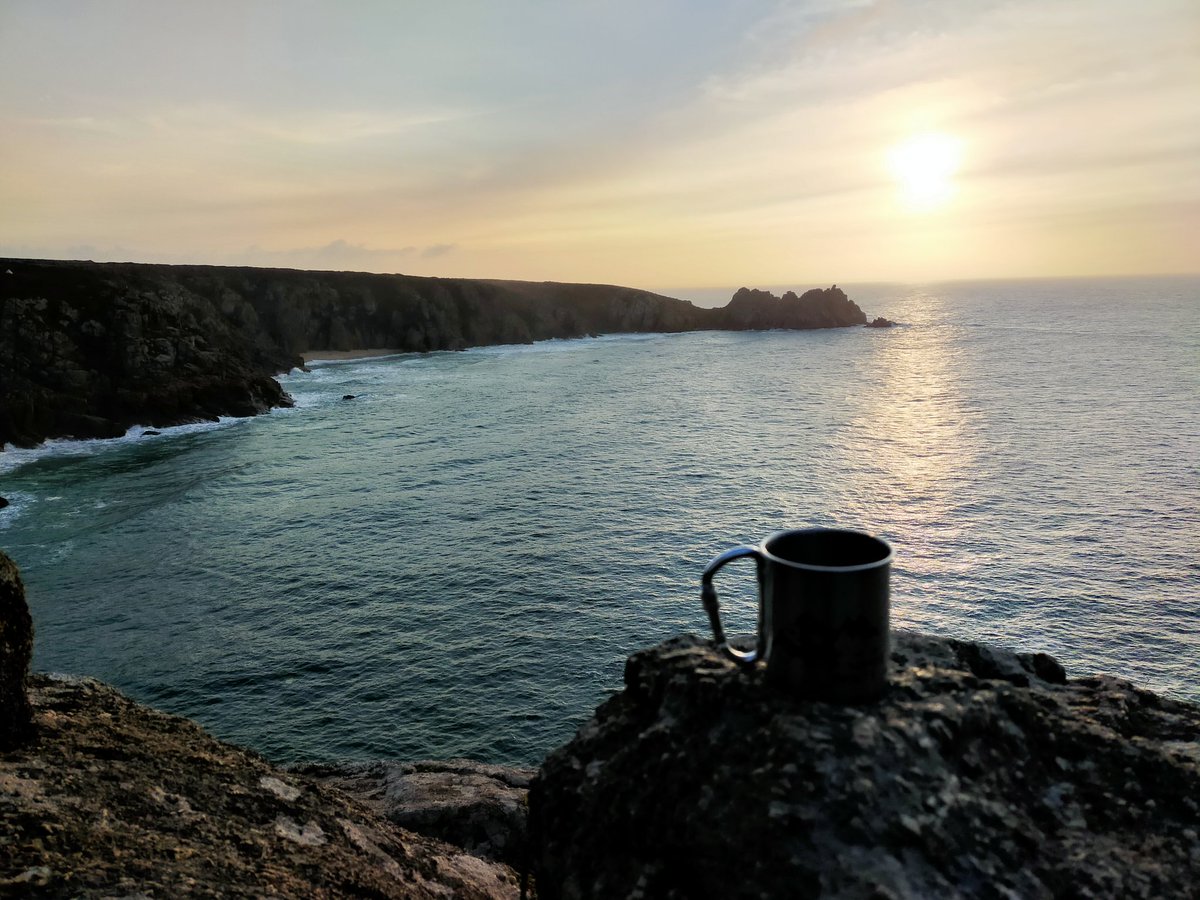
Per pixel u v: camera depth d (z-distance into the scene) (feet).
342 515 140.97
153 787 15.26
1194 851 5.90
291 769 29.01
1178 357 349.61
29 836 12.17
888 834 5.75
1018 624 92.12
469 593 104.73
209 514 142.82
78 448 196.13
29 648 16.33
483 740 73.36
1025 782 6.52
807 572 6.68
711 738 6.85
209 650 90.68
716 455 181.57
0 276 225.56
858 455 177.68
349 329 411.13
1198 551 110.52
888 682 7.19
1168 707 7.79
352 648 90.58
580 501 145.89
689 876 6.07
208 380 235.81
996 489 145.07
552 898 7.05
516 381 314.96
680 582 106.42
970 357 380.58
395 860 16.51
